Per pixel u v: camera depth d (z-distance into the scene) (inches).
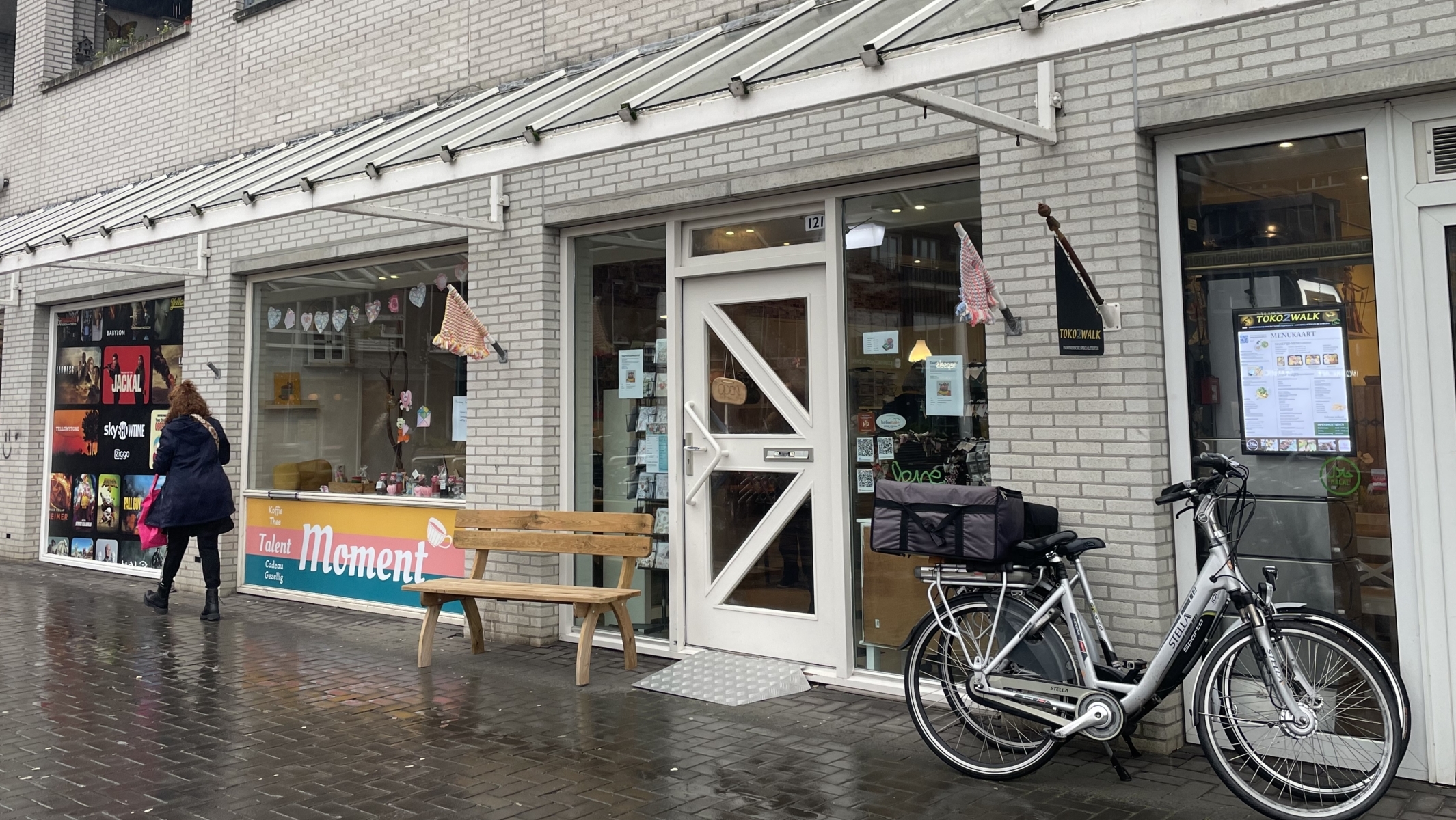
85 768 178.4
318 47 346.9
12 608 330.6
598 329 273.1
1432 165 165.9
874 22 182.2
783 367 239.3
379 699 221.1
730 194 236.1
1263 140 178.7
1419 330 166.4
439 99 312.5
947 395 213.6
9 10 529.0
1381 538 171.3
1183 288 187.5
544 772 175.0
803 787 167.5
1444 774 163.8
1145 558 181.3
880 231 223.6
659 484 261.0
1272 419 180.9
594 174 261.0
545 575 270.2
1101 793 163.5
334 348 334.3
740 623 243.9
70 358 432.5
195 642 279.7
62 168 449.4
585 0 279.7
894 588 219.9
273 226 342.0
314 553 335.9
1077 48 139.7
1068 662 169.5
